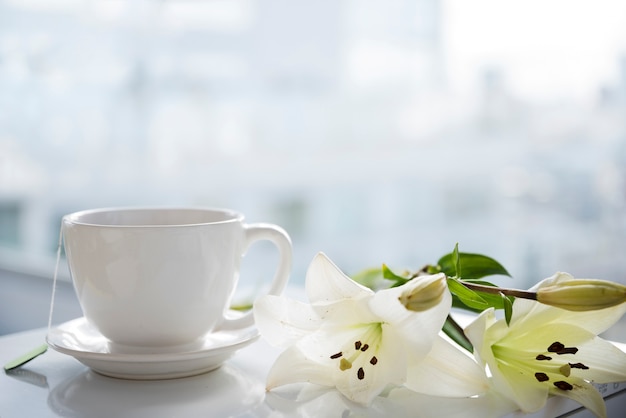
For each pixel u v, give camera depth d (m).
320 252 0.51
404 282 0.61
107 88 1.80
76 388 0.53
